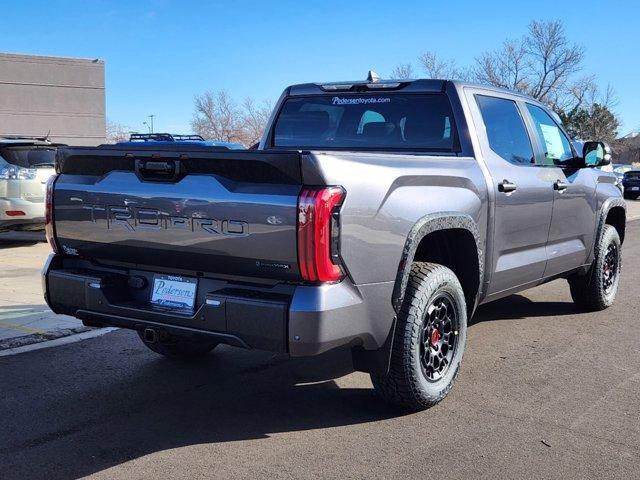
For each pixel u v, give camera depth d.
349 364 5.35
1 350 5.67
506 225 5.06
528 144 5.75
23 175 11.22
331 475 3.50
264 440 3.93
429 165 4.24
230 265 3.66
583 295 7.00
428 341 4.27
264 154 3.45
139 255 4.02
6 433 4.01
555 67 43.59
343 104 5.68
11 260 10.45
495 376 5.07
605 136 57.16
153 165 3.85
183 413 4.35
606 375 5.11
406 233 3.90
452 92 5.11
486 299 5.10
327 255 3.41
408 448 3.82
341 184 3.47
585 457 3.73
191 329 3.79
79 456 3.71
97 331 6.30
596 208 6.64
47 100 31.09
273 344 3.52
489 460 3.68
